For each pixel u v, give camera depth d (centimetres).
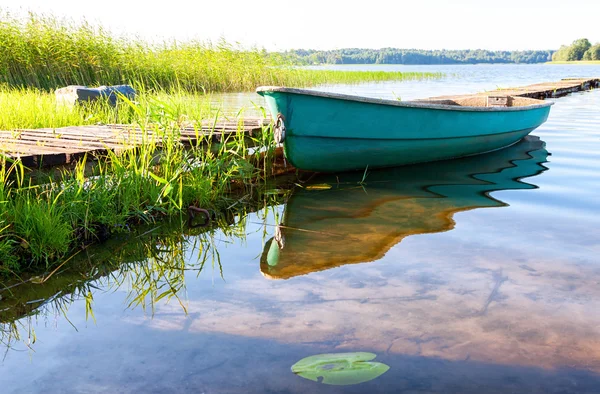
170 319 258
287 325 248
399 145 603
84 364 217
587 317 255
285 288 295
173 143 489
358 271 318
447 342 230
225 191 537
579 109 1270
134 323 254
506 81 2894
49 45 1204
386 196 512
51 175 408
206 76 1569
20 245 333
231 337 237
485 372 206
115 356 223
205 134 528
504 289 289
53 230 344
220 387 198
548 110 895
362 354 219
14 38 1158
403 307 267
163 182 428
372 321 251
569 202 478
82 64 1261
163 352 225
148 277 318
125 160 454
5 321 259
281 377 204
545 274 310
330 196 517
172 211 448
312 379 201
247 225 429
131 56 1385
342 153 571
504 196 504
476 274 310
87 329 249
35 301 284
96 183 410
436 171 633
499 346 227
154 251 365
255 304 273
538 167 643
